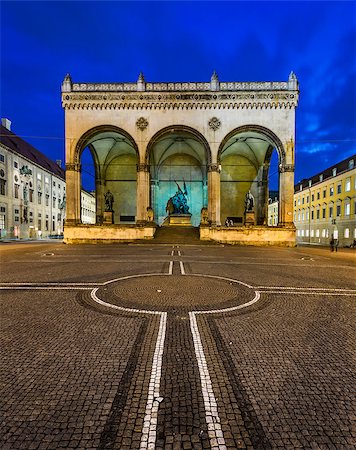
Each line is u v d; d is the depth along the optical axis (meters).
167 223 41.66
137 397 3.36
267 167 42.78
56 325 5.72
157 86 33.38
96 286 9.14
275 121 32.94
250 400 3.34
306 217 60.28
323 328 5.69
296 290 8.91
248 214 35.12
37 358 4.33
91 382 3.68
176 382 3.70
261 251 23.88
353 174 44.38
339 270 13.33
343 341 5.08
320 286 9.54
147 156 33.25
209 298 7.80
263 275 11.56
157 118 33.25
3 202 46.75
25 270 12.31
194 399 3.33
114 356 4.41
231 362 4.26
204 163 43.69
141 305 7.09
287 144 32.75
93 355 4.44
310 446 2.65
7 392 3.45
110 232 32.59
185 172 45.41
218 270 12.62
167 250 22.94
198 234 33.59
